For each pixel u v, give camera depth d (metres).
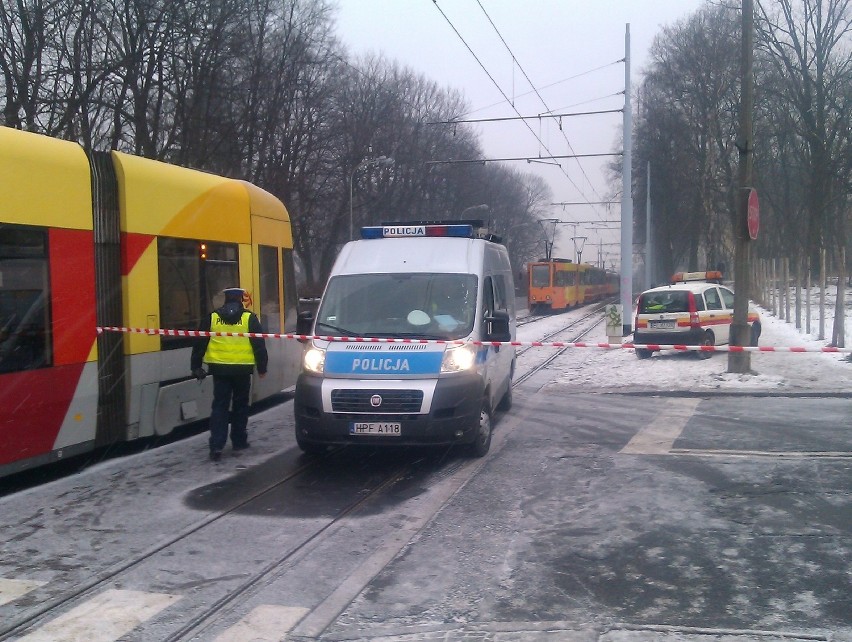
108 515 7.14
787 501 7.05
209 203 11.06
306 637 4.70
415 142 46.19
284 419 12.14
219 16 27.03
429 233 10.73
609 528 6.50
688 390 13.78
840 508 6.82
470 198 53.16
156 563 5.93
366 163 42.19
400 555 6.04
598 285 63.75
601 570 5.60
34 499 7.68
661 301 19.19
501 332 9.54
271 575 5.67
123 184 9.22
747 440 9.66
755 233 14.75
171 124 27.44
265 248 12.85
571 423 11.22
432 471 8.62
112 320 9.05
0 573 5.75
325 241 45.00
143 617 4.99
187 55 26.53
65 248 8.34
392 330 9.16
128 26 24.64
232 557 6.05
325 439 8.45
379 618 4.93
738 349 10.42
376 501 7.52
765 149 40.09
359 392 8.35
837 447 9.13
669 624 4.70
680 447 9.39
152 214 9.71
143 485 8.17
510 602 5.11
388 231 10.86
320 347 8.93
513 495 7.59
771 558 5.71
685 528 6.43
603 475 8.20
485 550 6.09
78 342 8.48
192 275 10.60
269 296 12.98
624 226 25.69
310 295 41.22
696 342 18.72
